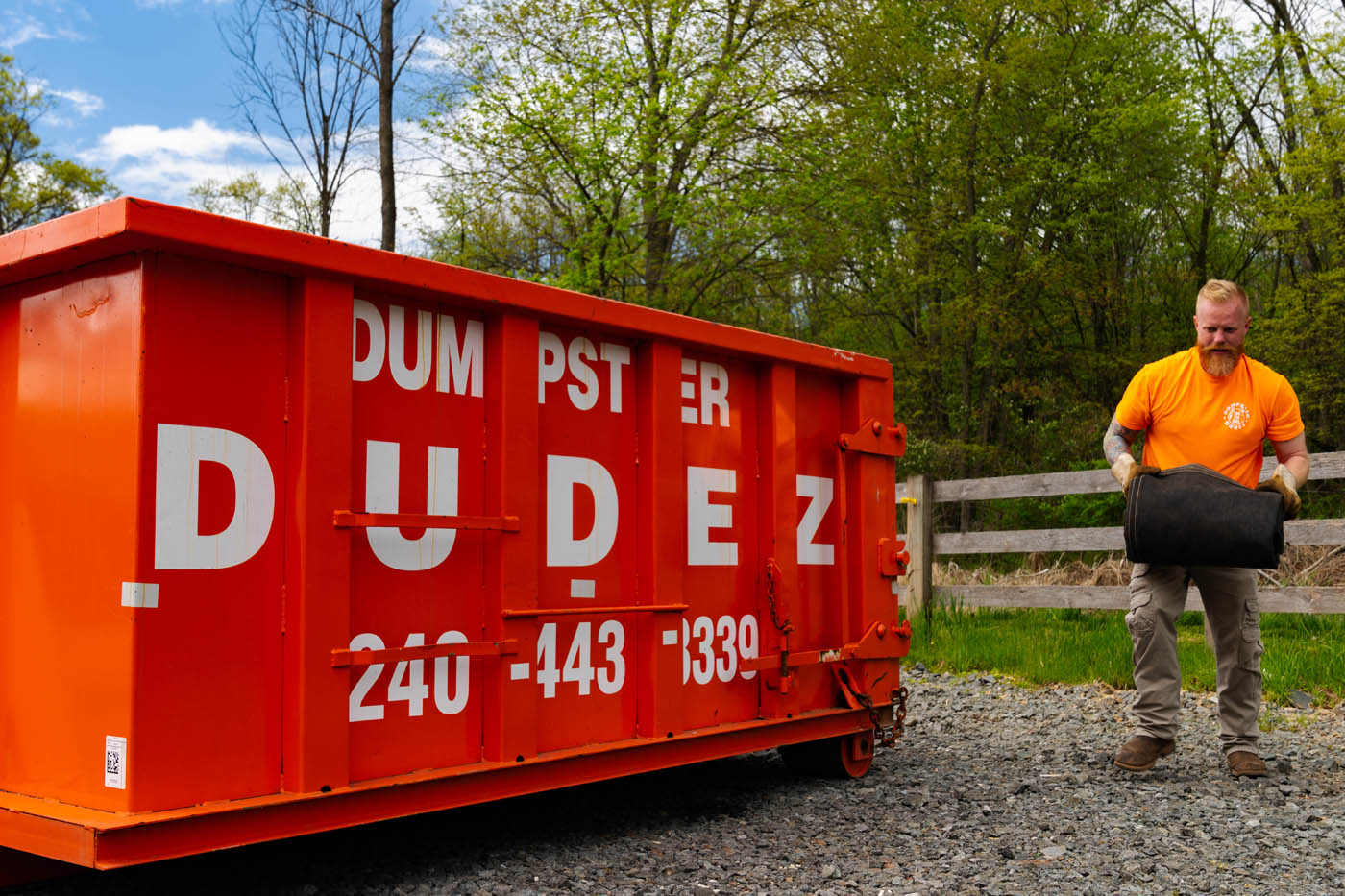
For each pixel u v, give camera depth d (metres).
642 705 4.05
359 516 3.10
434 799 3.30
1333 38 17.98
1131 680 7.61
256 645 2.95
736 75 17.45
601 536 3.95
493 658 3.52
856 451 5.13
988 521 21.73
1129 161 22.77
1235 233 25.42
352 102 17.14
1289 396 4.88
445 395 3.45
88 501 2.88
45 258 2.92
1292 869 3.59
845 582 5.04
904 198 22.59
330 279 3.10
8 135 29.53
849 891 3.36
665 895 3.30
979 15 21.95
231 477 2.92
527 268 19.05
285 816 2.94
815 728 4.79
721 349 4.39
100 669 2.80
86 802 2.81
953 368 25.81
